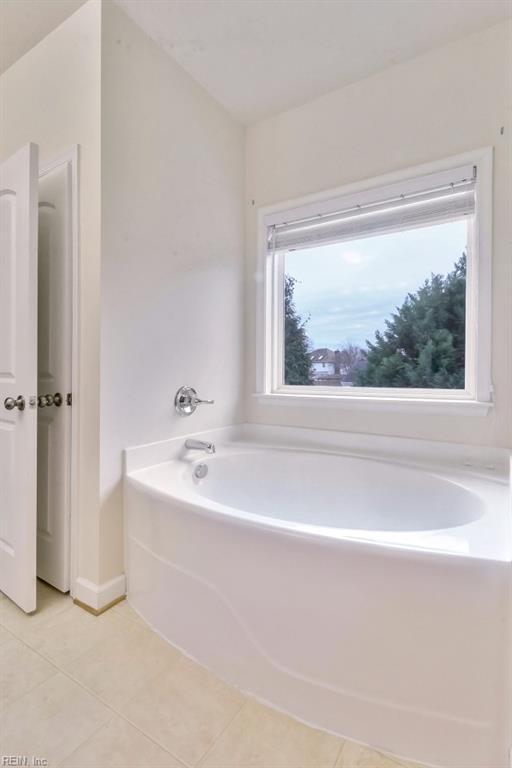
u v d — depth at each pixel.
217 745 0.99
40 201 1.73
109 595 1.54
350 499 1.85
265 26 1.67
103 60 1.50
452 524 1.50
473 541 0.98
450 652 0.91
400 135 1.87
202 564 1.26
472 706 0.90
